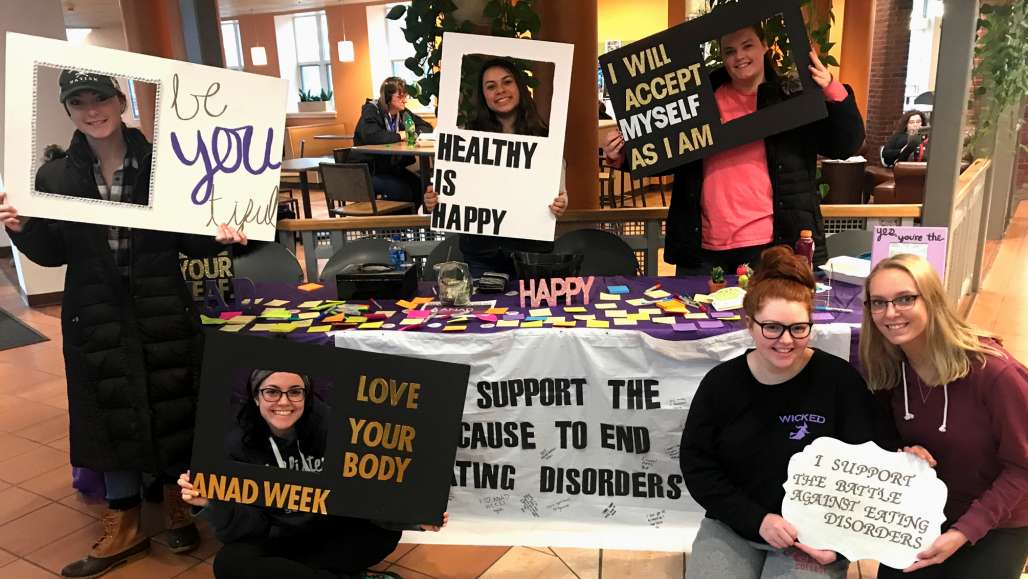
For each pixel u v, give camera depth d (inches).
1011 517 64.3
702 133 104.4
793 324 64.1
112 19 515.8
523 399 94.3
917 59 430.3
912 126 293.7
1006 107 235.8
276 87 95.7
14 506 116.2
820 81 99.2
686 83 103.4
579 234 128.3
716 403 70.6
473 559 96.7
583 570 93.7
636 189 358.0
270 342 72.2
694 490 71.1
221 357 72.1
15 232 89.4
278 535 78.5
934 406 65.9
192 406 98.4
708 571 68.4
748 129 102.7
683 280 110.9
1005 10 195.2
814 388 67.8
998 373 62.1
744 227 108.0
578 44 146.5
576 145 152.4
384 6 462.9
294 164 279.6
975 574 64.7
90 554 100.3
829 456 64.7
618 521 97.3
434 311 101.3
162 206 91.3
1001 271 226.4
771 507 68.8
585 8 144.9
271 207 97.6
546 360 92.6
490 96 105.0
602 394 92.7
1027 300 196.7
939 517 62.2
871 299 64.9
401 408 74.3
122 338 93.5
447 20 124.7
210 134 93.0
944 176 129.0
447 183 108.0
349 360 73.0
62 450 134.8
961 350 62.9
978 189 185.3
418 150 241.3
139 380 94.3
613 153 111.2
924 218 133.3
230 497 74.1
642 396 91.9
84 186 88.3
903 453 63.6
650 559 95.0
